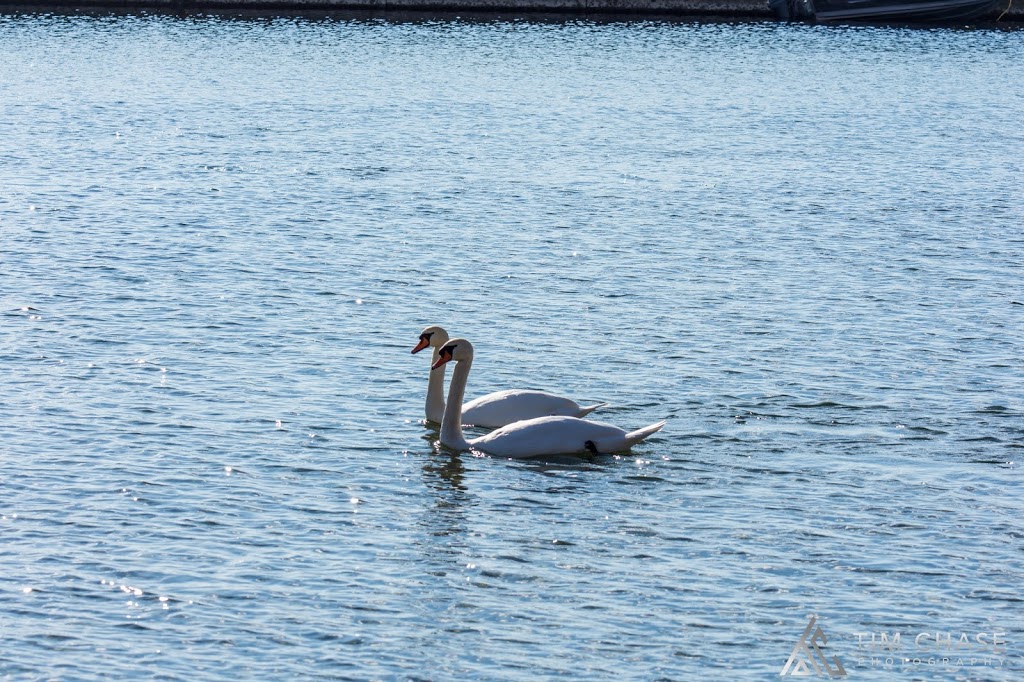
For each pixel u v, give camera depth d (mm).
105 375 23281
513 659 14586
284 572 16375
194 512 17938
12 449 19844
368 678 14164
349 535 17453
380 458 20094
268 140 50562
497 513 18281
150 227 35156
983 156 51281
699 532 17797
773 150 51719
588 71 76062
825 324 27672
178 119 55250
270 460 19812
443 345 21062
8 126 51875
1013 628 15602
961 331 27344
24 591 15695
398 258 32531
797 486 19391
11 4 98875
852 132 57125
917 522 18250
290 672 14234
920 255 34312
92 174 42625
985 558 17250
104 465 19375
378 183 42438
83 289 28859
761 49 89188
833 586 16438
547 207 39406
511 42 88312
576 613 15633
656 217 38469
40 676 14016
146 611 15367
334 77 70625
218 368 23828
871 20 107438
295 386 23031
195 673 14164
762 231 36906
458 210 38625
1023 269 33000
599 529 17844
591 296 29484
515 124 56688
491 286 30141
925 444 21078
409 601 15781
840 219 38719
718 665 14617
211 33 88562
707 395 23094
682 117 60406
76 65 72000
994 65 83812
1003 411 22562
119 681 13969
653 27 99625
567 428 20438
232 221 36250
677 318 27844
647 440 21078
